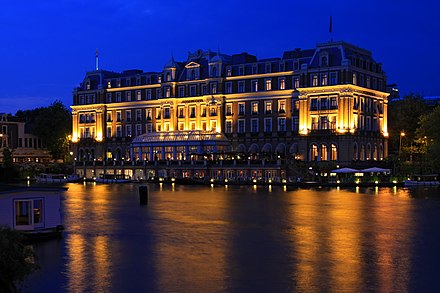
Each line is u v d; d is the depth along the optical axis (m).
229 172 128.00
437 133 115.12
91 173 149.88
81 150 170.12
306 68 129.50
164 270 35.81
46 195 46.50
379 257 38.97
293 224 54.12
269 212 63.72
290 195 87.56
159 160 138.62
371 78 134.25
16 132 179.38
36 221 46.12
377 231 49.72
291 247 42.59
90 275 34.69
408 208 67.00
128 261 38.38
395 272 34.81
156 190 102.69
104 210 67.69
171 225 54.34
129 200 80.81
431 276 33.88
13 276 26.31
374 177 112.06
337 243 44.09
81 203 76.69
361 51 135.38
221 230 50.94
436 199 78.81
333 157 125.38
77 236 48.09
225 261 38.16
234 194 90.81
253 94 139.62
